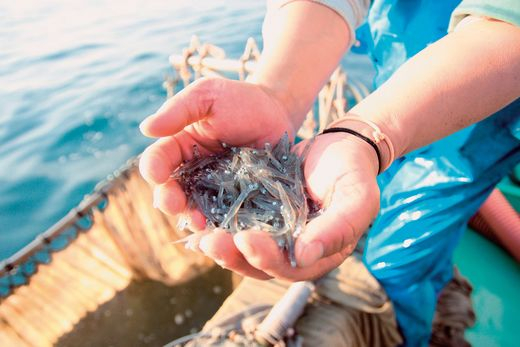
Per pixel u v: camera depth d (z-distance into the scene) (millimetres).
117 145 1602
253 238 209
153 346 779
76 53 2547
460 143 424
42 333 734
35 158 1551
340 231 222
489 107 258
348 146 268
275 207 300
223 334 510
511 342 605
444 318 632
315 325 516
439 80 253
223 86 316
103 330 788
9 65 2404
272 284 604
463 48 253
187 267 912
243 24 2762
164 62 2275
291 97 360
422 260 507
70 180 1429
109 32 2918
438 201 464
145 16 3281
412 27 426
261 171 310
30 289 715
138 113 1798
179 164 330
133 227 827
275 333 490
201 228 308
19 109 1886
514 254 737
